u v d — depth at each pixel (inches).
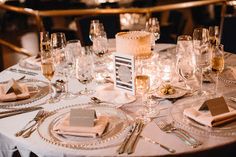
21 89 77.9
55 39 88.5
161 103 72.1
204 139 58.0
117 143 58.1
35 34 254.1
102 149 56.9
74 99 76.0
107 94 76.6
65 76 88.1
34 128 64.2
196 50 85.0
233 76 83.2
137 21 172.4
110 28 141.8
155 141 58.2
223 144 56.6
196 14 206.5
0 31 262.4
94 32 101.5
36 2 188.2
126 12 167.8
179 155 55.1
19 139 61.2
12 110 71.7
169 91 75.1
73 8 184.9
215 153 57.2
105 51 94.6
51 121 65.8
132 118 65.8
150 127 62.8
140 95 75.8
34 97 77.2
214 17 200.4
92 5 195.2
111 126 63.0
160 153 55.1
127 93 75.1
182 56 79.4
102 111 68.6
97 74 88.7
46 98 77.1
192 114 63.3
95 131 59.9
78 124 61.4
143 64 90.1
